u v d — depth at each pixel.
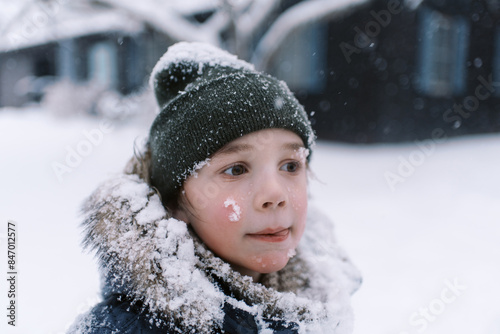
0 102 20.83
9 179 5.62
